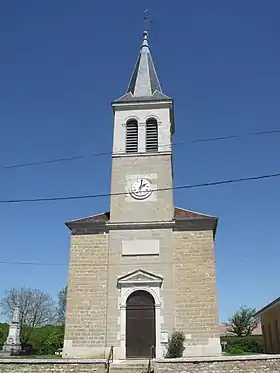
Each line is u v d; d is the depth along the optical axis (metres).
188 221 24.55
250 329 56.75
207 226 24.42
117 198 25.77
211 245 24.05
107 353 22.45
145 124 27.64
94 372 16.69
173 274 23.67
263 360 16.50
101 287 23.81
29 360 16.92
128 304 23.47
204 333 22.42
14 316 34.41
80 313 23.39
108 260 24.31
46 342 37.78
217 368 16.28
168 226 24.64
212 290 23.16
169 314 22.88
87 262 24.41
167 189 25.75
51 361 16.88
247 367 16.36
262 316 37.88
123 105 28.16
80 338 22.92
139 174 26.31
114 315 23.16
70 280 24.11
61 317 56.69
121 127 27.72
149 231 24.69
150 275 23.67
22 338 42.44
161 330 22.59
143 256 24.19
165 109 27.91
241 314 57.41
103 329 22.98
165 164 26.42
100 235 24.89
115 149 27.12
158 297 23.22
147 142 27.20
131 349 22.62
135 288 23.55
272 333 32.97
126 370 18.23
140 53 32.16
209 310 22.81
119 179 26.30
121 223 24.94
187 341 22.33
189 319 22.75
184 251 24.06
